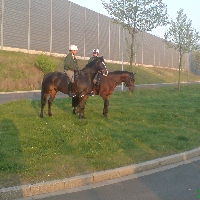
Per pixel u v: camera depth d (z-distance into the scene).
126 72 13.59
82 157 7.80
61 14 46.72
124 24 24.64
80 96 12.16
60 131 10.09
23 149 8.09
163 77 61.91
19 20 39.84
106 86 13.17
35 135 9.55
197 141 9.78
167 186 6.43
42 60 36.38
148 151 8.55
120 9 24.03
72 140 9.10
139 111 14.93
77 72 12.13
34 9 42.03
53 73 13.03
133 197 5.86
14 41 39.28
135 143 9.22
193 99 21.53
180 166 7.82
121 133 10.29
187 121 12.77
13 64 34.28
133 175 7.11
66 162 7.38
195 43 33.62
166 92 28.47
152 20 24.03
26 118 12.34
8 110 14.33
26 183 6.11
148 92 27.78
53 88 12.89
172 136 10.18
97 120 12.25
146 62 69.94
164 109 15.91
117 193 6.04
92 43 53.34
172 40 32.91
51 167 7.02
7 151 7.98
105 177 6.78
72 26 49.00
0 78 30.72
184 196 5.91
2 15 37.41
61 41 46.97
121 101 19.31
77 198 5.79
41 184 6.04
